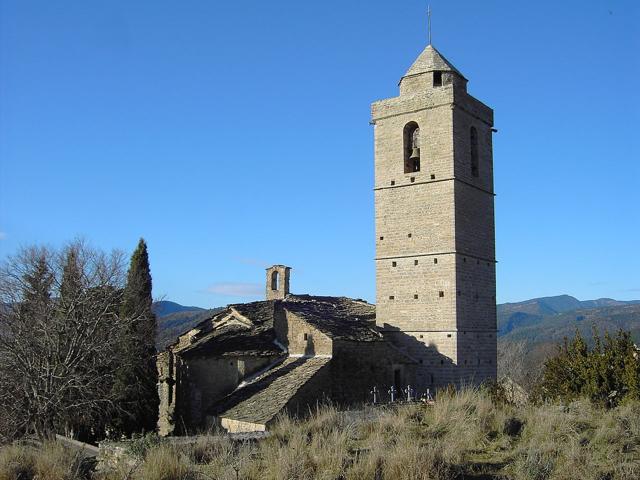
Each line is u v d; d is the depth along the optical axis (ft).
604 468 56.49
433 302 138.62
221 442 67.41
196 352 135.64
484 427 69.41
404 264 143.54
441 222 139.54
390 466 55.21
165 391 146.30
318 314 142.20
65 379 131.44
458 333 135.54
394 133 148.56
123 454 67.26
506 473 56.18
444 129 141.28
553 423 68.44
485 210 149.89
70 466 66.23
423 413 79.77
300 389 114.83
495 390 88.58
